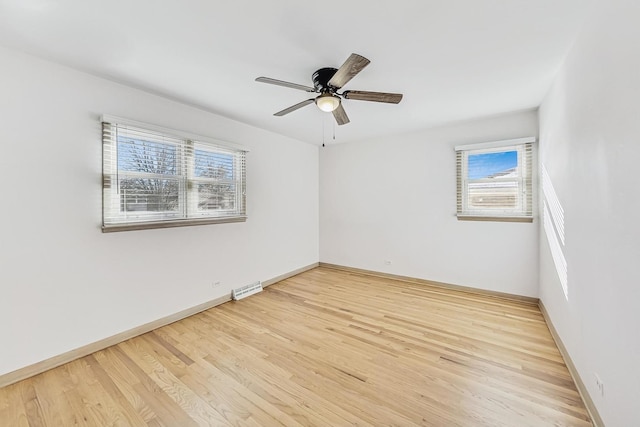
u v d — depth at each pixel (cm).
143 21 160
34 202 197
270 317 292
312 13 154
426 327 267
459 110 317
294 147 454
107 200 233
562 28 168
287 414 158
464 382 185
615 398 127
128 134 247
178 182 289
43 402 169
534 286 327
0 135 183
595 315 150
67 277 212
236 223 353
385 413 159
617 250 125
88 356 219
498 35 175
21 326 191
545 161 277
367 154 457
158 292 270
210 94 267
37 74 198
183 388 181
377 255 453
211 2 145
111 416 157
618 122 123
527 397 170
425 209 404
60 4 144
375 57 202
